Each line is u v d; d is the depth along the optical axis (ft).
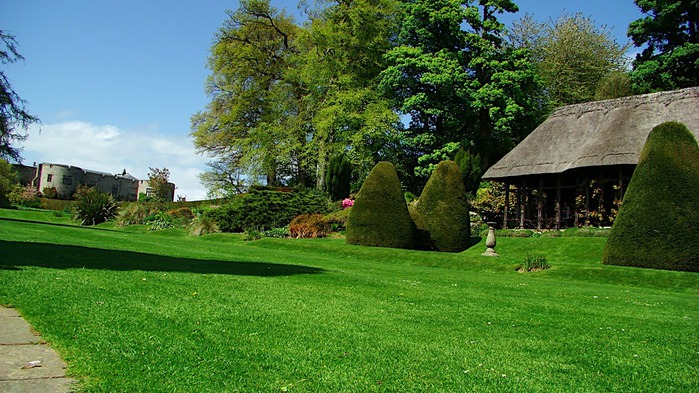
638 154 73.77
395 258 61.36
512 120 114.01
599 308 27.48
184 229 99.35
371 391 11.96
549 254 66.74
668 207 51.11
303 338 16.11
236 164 132.87
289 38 136.56
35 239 45.88
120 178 252.01
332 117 111.04
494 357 15.48
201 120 136.36
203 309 18.99
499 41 123.13
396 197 72.69
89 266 28.17
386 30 127.85
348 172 112.78
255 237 83.20
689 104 77.15
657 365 15.49
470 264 55.93
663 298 34.73
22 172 217.77
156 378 11.80
